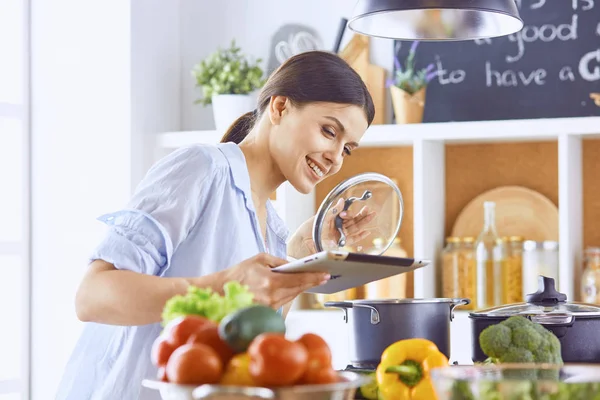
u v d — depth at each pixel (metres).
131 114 3.92
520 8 3.74
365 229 2.25
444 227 3.85
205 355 1.07
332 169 2.09
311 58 2.06
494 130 3.49
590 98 3.64
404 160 3.93
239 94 3.82
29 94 4.14
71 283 4.04
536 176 3.76
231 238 2.02
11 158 4.12
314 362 1.09
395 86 3.69
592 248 3.48
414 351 1.55
